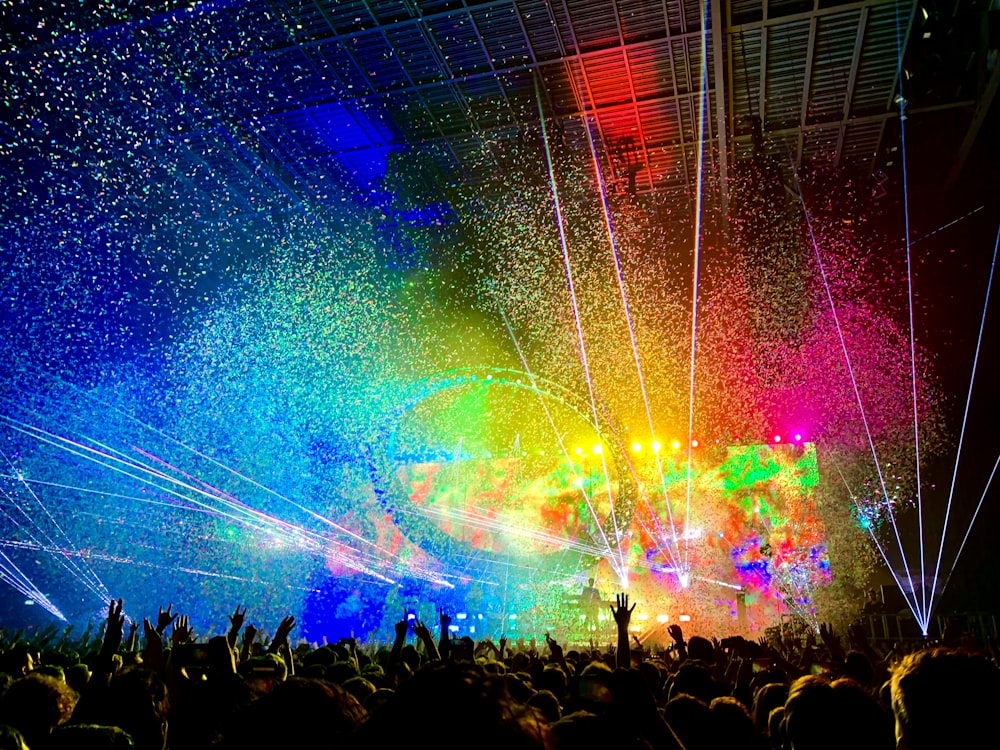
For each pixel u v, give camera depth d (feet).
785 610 68.44
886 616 55.36
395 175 67.41
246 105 58.75
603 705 8.07
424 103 58.85
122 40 51.34
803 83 57.82
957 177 64.18
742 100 59.88
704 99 57.93
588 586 70.33
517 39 52.95
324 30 51.75
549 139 62.64
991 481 63.05
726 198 68.80
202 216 73.26
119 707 7.53
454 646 14.90
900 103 58.49
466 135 62.59
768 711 10.64
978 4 50.08
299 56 53.72
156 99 57.47
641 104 59.06
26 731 7.40
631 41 53.06
